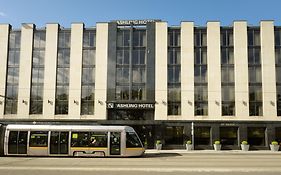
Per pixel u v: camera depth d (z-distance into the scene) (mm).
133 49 40438
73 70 40125
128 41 40594
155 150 36406
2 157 24609
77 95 39625
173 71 39625
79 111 39250
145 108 38781
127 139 25391
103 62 40062
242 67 39188
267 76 38875
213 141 37875
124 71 40000
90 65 40250
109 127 25688
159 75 39469
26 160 21812
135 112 39406
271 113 38250
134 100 38969
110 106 38969
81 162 20266
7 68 40656
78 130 25531
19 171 15258
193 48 39875
